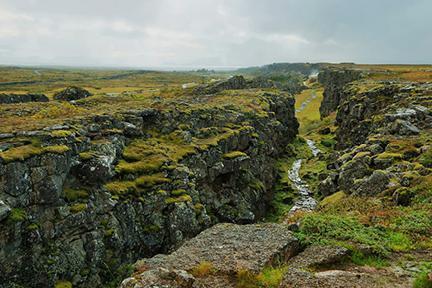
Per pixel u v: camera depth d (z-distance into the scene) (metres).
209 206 42.66
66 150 28.84
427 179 29.39
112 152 34.31
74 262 26.84
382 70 136.75
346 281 16.66
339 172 42.81
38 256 25.27
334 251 19.45
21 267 24.33
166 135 46.22
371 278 16.97
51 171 27.47
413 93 66.69
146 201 33.91
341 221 23.02
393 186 30.12
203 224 36.34
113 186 32.25
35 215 26.14
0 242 23.44
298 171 69.62
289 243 20.56
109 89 125.19
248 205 46.62
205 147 45.50
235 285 17.12
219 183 46.72
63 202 28.03
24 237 24.83
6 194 24.81
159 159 38.25
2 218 23.44
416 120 50.44
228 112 59.66
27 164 26.48
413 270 17.77
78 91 77.12
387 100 70.56
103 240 29.22
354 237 20.91
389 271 17.84
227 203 45.53
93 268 27.73
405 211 25.39
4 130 30.30
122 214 31.53
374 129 56.72
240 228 22.97
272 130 70.25
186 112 52.44
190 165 41.94
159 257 20.09
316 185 59.69
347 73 136.12
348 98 88.19
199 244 20.95
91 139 35.38
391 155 37.72
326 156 73.44
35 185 26.56
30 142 28.47
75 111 44.84
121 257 30.23
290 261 19.59
